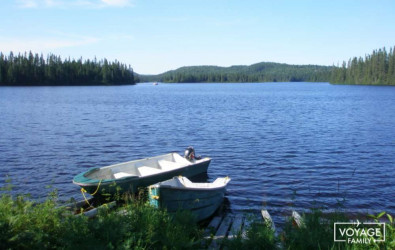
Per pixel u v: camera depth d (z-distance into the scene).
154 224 7.73
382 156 21.52
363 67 177.38
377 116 43.50
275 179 16.78
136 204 9.90
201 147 24.61
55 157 21.11
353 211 12.59
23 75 152.62
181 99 79.94
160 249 7.06
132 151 23.27
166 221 8.21
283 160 20.64
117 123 36.81
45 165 19.16
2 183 15.77
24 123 35.62
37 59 162.12
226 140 27.30
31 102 63.78
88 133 30.05
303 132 31.17
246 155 22.00
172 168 15.23
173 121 38.94
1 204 7.57
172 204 10.50
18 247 6.27
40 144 24.86
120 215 7.93
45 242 6.68
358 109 53.56
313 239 7.43
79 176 13.04
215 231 9.99
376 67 167.12
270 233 7.62
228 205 13.22
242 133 30.70
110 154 22.28
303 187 15.49
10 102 63.09
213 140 27.31
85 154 22.09
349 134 29.89
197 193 11.07
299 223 9.12
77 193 14.48
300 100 76.75
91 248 6.40
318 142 26.22
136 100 74.56
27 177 16.83
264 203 13.37
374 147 24.17
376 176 17.23
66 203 11.79
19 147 23.70
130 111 50.03
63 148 23.66
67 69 167.75
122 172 14.54
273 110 53.00
